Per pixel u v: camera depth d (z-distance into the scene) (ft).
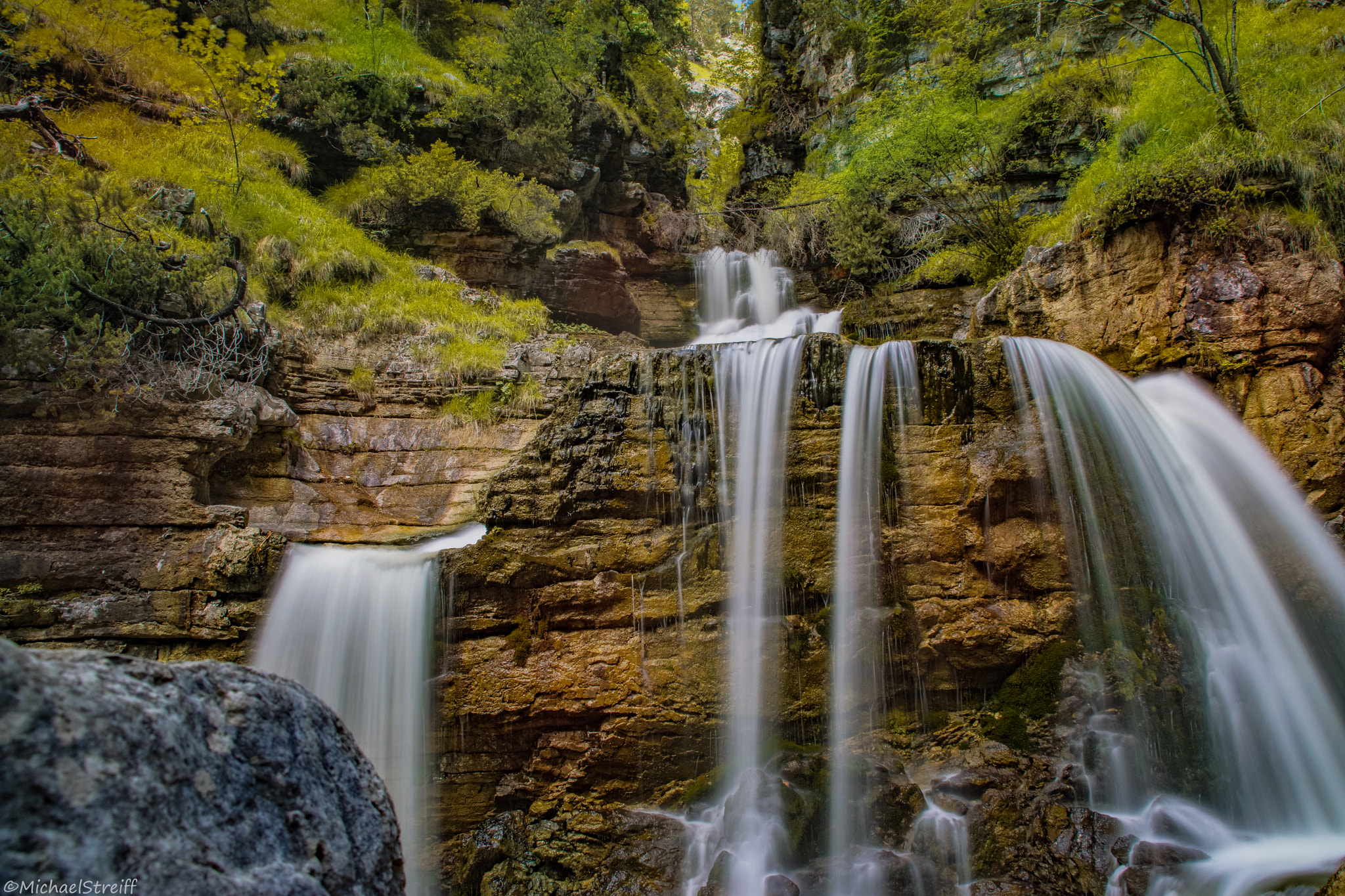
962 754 27.89
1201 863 22.84
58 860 5.95
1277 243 34.17
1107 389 32.48
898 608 28.91
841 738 28.22
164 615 28.86
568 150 62.03
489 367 42.57
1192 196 35.37
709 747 28.22
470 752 28.40
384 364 41.98
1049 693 28.09
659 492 30.45
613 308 61.72
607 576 29.50
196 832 7.13
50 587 28.81
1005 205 55.01
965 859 24.18
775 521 30.07
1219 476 32.65
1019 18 68.08
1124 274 37.65
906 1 77.41
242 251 42.32
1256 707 28.19
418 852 27.35
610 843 26.61
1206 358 34.37
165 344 33.35
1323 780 27.50
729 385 31.45
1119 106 54.54
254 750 8.29
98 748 6.59
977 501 29.63
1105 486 30.68
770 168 86.99
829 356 31.27
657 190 75.15
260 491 36.42
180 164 45.44
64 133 39.91
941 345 31.42
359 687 28.43
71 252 30.73
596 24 72.59
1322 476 31.73
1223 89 38.81
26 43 45.78
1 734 5.99
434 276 49.83
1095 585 29.45
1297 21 45.73
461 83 61.77
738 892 23.91
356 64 57.26
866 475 30.19
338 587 29.30
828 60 85.61
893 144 59.31
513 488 30.35
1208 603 29.99
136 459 30.78
